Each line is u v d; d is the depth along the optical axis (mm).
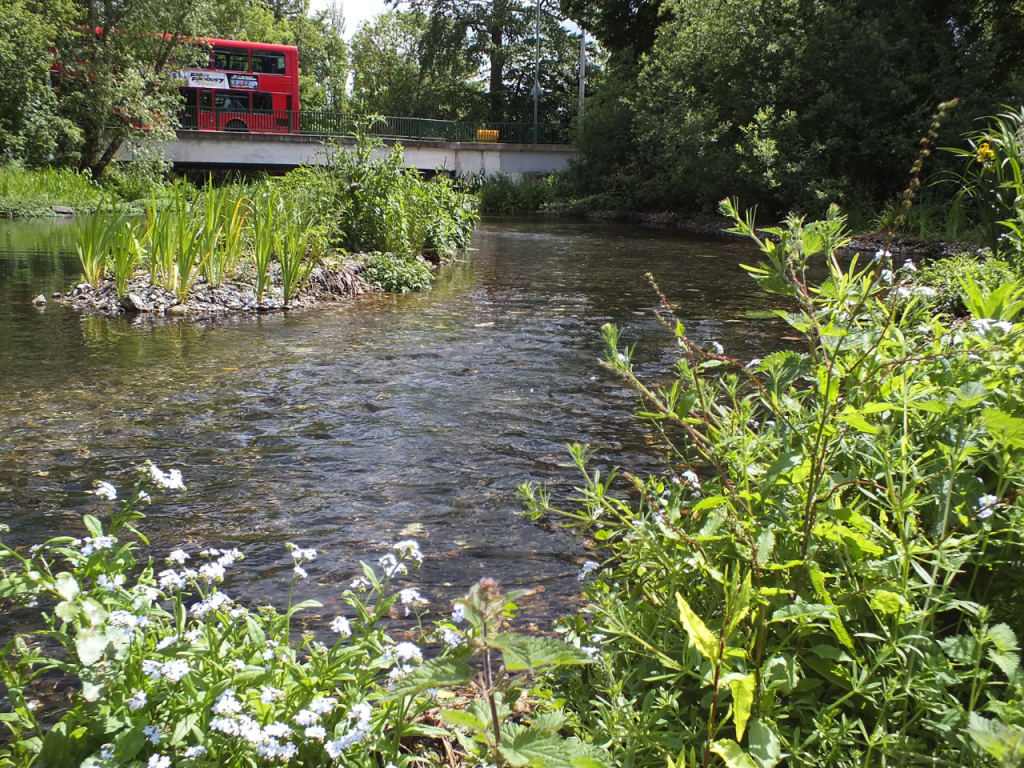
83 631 1701
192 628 2182
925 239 17969
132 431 5219
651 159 32125
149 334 8258
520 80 55969
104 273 11133
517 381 6730
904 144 22984
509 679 2084
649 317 9992
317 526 3887
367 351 7742
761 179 24906
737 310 10625
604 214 33625
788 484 2225
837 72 24734
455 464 4770
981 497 2008
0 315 8969
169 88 29281
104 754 1656
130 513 2137
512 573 3441
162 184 27359
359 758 1824
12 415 5480
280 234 11297
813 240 2213
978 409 2168
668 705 1970
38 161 26328
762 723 1713
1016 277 3426
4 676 1862
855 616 1993
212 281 10406
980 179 7324
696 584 2211
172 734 1720
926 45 24766
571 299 11453
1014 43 25625
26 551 3531
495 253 18125
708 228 27531
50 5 26438
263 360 7250
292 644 2789
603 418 5723
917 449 2152
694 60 28312
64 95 27672
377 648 1992
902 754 1701
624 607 2244
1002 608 2004
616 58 39156
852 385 2289
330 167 15422
